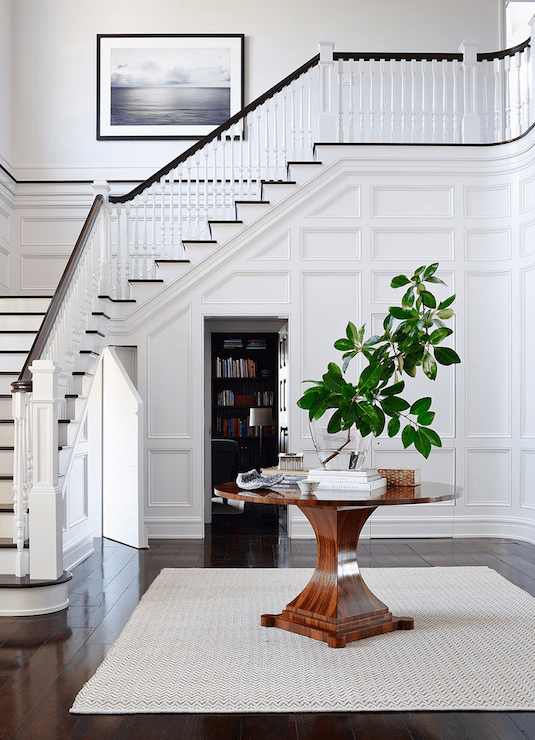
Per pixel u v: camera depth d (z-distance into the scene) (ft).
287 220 20.61
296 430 20.34
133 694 8.66
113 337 20.38
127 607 12.77
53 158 25.66
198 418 20.48
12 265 25.13
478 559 17.11
